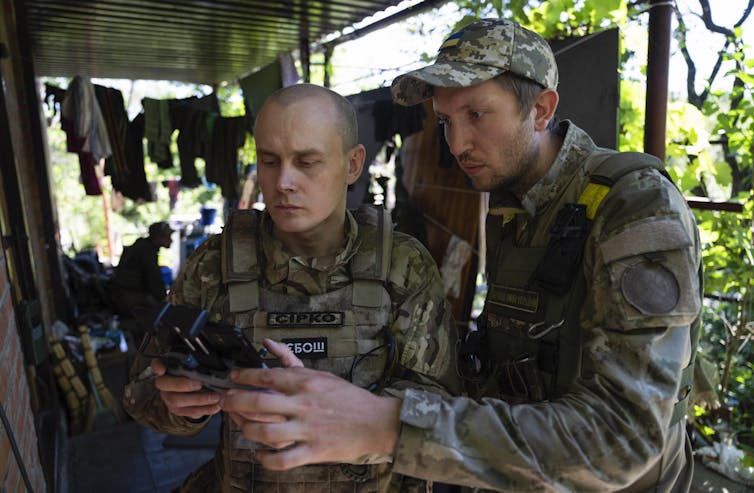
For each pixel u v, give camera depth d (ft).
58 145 50.75
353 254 4.05
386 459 3.34
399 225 12.37
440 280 4.35
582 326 3.24
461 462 2.69
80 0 15.07
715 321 10.39
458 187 11.43
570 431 2.74
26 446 5.48
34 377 8.91
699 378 5.76
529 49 3.51
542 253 3.83
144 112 17.58
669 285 2.90
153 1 15.07
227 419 4.00
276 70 19.83
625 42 8.26
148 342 4.23
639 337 2.87
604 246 3.13
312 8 15.67
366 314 4.01
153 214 53.31
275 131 3.56
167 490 10.25
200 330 2.77
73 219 52.70
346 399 2.71
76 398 12.68
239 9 15.94
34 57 22.41
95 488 10.25
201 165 43.80
